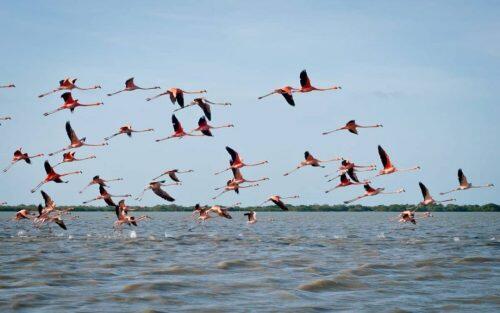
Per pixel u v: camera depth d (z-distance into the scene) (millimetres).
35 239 68250
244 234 81438
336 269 44406
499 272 43156
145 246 61000
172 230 91688
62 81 40719
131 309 31266
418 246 62031
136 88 40156
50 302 32625
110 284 37781
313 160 44156
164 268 44250
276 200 45375
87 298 33656
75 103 40781
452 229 98250
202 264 46594
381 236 77812
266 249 58656
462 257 51406
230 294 35156
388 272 42875
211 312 30969
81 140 41969
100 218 166375
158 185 41031
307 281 39312
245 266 45625
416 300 34000
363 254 54062
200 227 103062
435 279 40281
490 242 66875
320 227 105938
